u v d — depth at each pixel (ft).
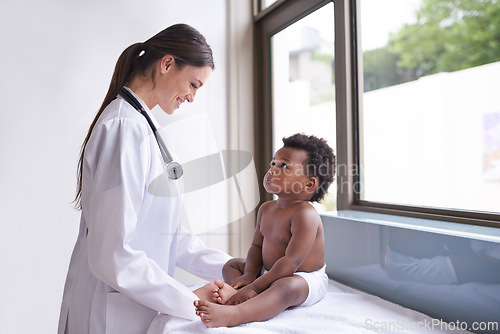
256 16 6.08
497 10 15.53
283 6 5.56
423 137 5.15
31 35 4.96
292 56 5.55
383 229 3.43
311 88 5.19
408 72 18.16
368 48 4.75
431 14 17.22
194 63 3.23
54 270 5.09
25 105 4.94
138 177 2.82
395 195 4.70
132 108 3.11
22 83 4.92
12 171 4.89
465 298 2.72
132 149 2.85
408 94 5.19
